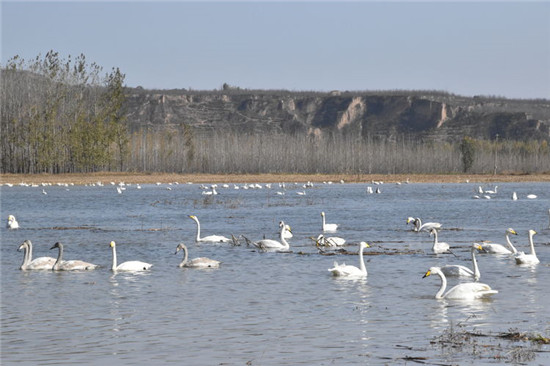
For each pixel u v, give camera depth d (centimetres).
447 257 3017
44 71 13225
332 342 1619
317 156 15450
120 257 3120
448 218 5181
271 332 1717
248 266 2788
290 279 2472
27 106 13212
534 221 4888
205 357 1517
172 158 14525
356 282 2405
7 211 5972
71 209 6166
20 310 1989
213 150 15200
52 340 1666
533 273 2569
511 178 13525
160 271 2681
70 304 2067
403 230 4262
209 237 3653
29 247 2773
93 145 13050
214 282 2422
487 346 1556
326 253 3134
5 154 13125
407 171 15688
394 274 2569
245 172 14850
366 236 3922
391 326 1761
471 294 2086
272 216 5356
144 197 7862
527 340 1606
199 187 10281
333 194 8569
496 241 3659
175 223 4822
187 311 1958
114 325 1806
